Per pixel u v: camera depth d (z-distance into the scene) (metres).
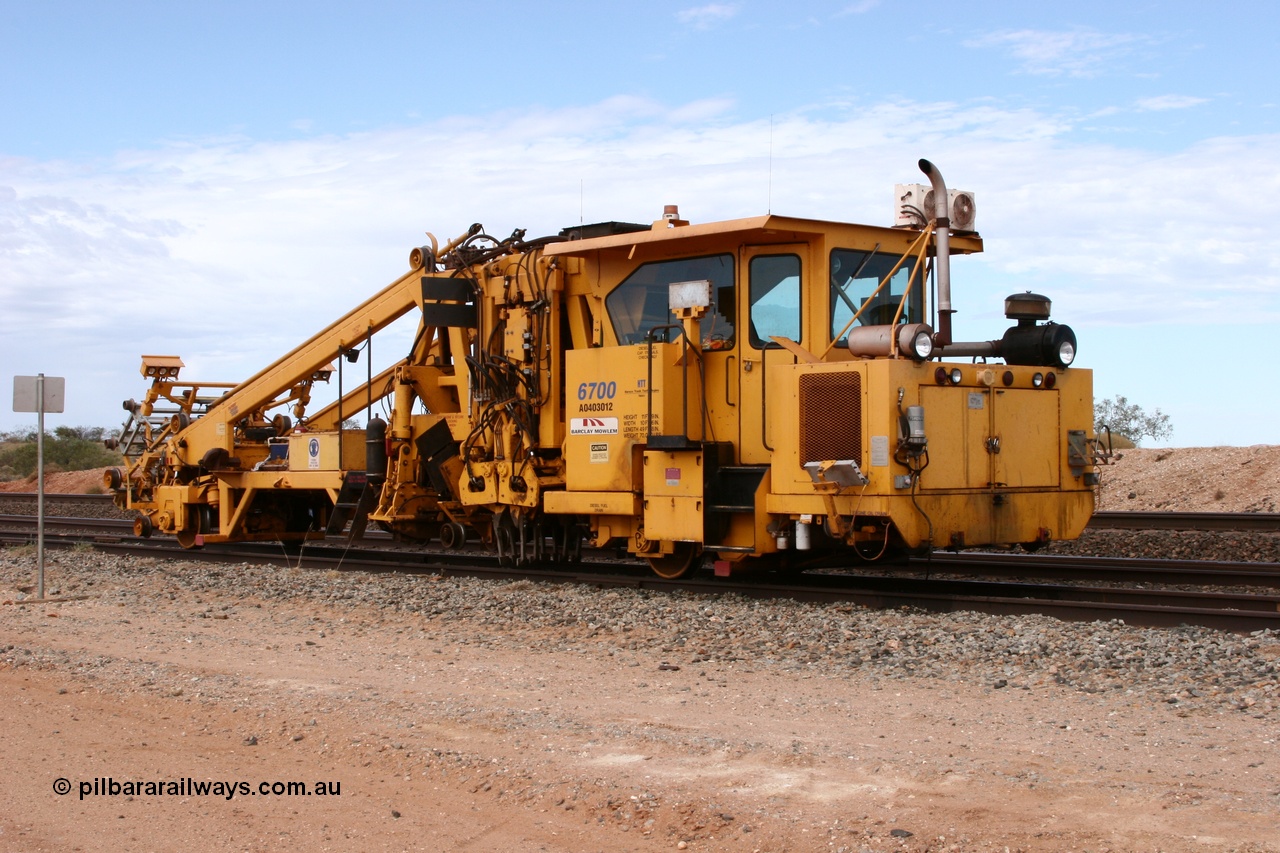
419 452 14.33
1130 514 17.89
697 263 11.62
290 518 17.39
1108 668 7.92
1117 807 5.22
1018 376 10.95
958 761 5.95
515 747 6.38
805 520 10.40
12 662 9.09
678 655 8.89
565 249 12.41
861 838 4.96
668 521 11.33
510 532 13.45
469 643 9.57
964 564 13.59
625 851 5.07
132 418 18.52
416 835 5.34
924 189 11.59
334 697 7.59
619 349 11.70
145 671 8.58
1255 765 5.82
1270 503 20.16
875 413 9.95
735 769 5.90
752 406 11.02
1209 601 10.23
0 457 50.12
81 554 16.83
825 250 10.85
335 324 15.75
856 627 9.45
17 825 5.61
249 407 16.80
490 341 13.57
